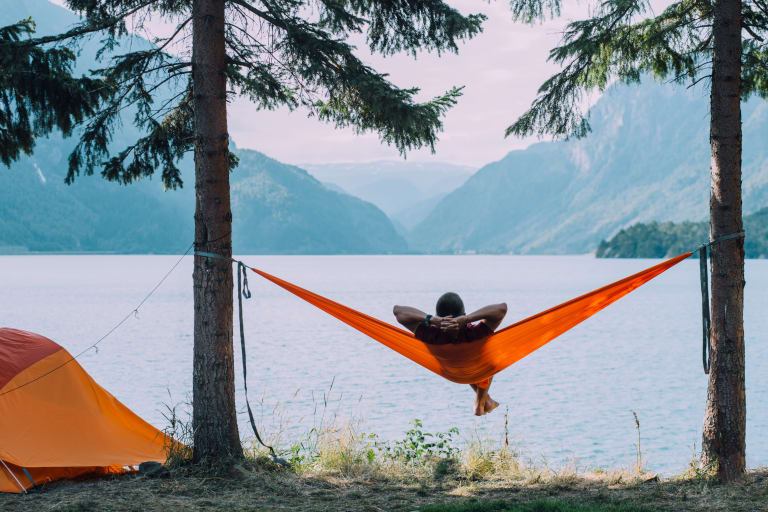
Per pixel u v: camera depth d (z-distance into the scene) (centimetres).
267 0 740
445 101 691
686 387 2173
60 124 719
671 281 11244
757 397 1941
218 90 679
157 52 728
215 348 672
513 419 1625
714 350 661
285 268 15612
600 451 1318
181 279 10762
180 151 778
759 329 3803
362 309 4981
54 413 672
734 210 653
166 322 4228
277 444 846
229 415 675
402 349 607
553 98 790
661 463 1232
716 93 663
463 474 716
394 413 1652
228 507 561
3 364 672
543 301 5916
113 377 2180
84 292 7112
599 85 794
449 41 703
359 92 692
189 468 658
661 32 753
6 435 634
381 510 566
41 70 701
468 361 573
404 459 813
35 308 5038
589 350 3167
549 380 2311
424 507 557
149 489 608
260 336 3584
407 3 696
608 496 599
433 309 5019
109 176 760
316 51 699
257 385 2084
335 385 2088
